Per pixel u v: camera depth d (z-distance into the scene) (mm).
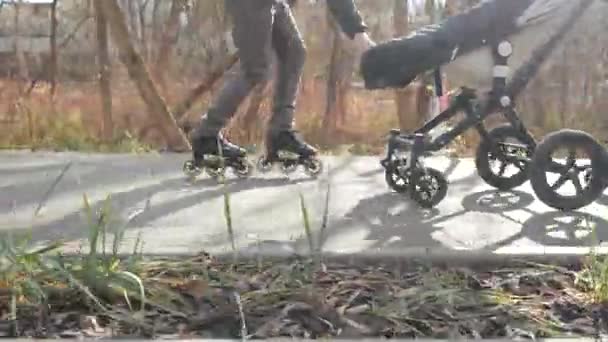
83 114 10500
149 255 2746
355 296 2330
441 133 3812
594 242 2998
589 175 3586
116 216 3654
